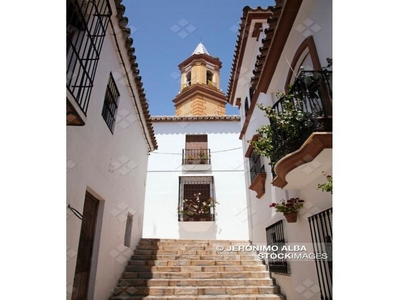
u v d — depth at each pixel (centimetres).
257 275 535
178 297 463
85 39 311
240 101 776
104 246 407
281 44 396
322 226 302
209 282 514
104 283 412
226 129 970
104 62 387
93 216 387
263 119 548
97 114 364
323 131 257
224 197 890
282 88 443
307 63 373
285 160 289
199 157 931
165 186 905
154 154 939
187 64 1116
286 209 369
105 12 354
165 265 584
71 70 278
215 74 1100
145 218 866
